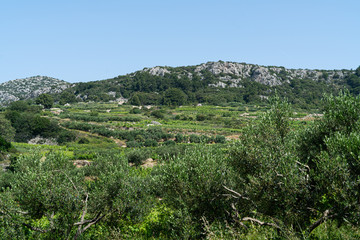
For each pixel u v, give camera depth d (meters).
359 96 8.01
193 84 166.38
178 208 8.19
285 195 6.39
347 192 5.97
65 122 71.38
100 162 11.48
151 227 9.20
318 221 6.37
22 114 68.00
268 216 6.89
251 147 7.73
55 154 10.07
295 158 6.99
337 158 6.16
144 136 62.59
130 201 8.55
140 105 136.62
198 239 7.67
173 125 79.00
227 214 7.98
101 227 8.67
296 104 106.38
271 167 6.84
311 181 6.78
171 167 8.19
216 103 131.88
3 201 7.25
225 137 63.25
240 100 139.50
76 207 7.69
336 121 8.07
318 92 139.88
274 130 8.12
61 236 7.65
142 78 174.75
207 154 8.42
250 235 6.63
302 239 6.37
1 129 53.62
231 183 8.22
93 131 66.38
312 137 8.46
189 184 7.87
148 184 9.32
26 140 60.69
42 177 7.72
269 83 169.88
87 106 127.94
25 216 7.60
